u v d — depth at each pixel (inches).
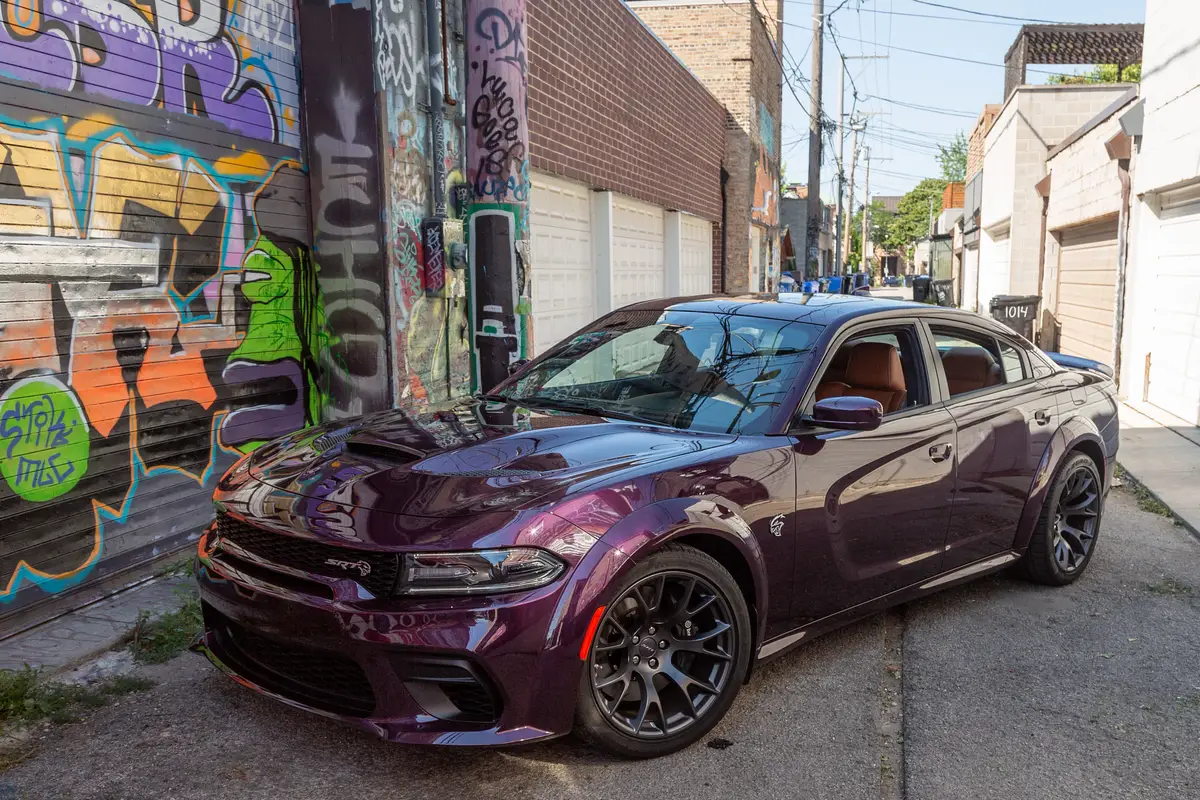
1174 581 190.5
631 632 108.3
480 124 223.1
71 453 159.3
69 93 156.7
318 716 108.5
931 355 158.2
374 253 236.1
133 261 171.9
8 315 146.4
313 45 223.5
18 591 149.9
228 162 198.8
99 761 107.9
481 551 97.6
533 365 165.6
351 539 99.3
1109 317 502.3
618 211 455.5
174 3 181.2
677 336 153.7
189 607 149.2
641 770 109.3
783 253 1435.8
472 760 110.0
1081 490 187.8
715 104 661.3
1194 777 112.3
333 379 236.2
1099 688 137.7
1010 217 733.9
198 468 190.9
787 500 124.0
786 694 132.4
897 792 106.9
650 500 108.7
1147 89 405.7
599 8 403.2
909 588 150.8
